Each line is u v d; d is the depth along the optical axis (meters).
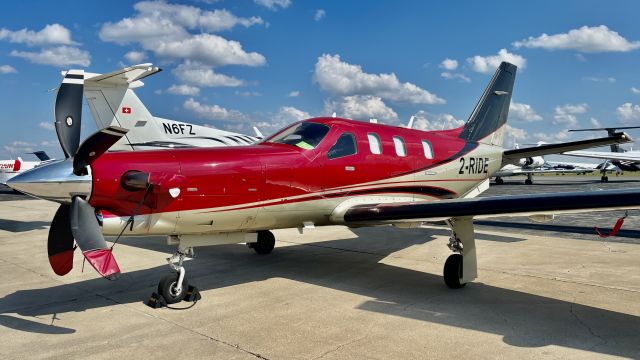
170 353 3.51
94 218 4.05
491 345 3.63
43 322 4.23
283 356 3.44
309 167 5.32
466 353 3.48
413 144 6.75
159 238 9.17
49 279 5.86
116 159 4.20
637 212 14.29
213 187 4.58
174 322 4.21
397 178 6.40
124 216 4.24
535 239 8.92
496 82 8.86
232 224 4.88
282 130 5.67
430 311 4.52
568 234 9.62
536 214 4.53
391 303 4.79
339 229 10.59
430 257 7.28
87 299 4.97
